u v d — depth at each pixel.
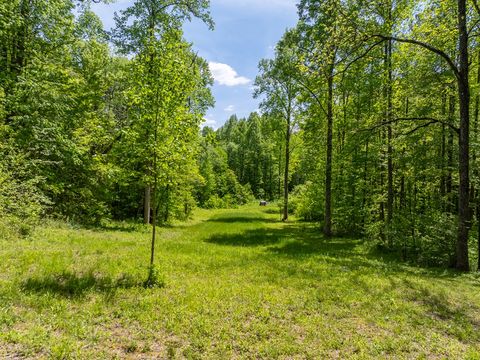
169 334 5.04
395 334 5.52
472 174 13.27
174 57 7.78
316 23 17.56
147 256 9.84
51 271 7.07
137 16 17.25
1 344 4.19
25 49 14.52
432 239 12.90
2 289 5.73
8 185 10.54
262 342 4.96
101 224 17.59
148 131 7.67
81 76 17.33
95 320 5.20
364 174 20.73
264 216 38.59
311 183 29.61
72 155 14.63
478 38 12.93
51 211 15.52
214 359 4.40
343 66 16.62
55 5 14.39
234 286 7.52
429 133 14.72
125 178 18.11
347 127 19.84
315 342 5.08
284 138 34.88
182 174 23.58
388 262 12.27
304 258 11.86
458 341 5.42
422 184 17.14
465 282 9.10
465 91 11.41
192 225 27.02
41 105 13.34
